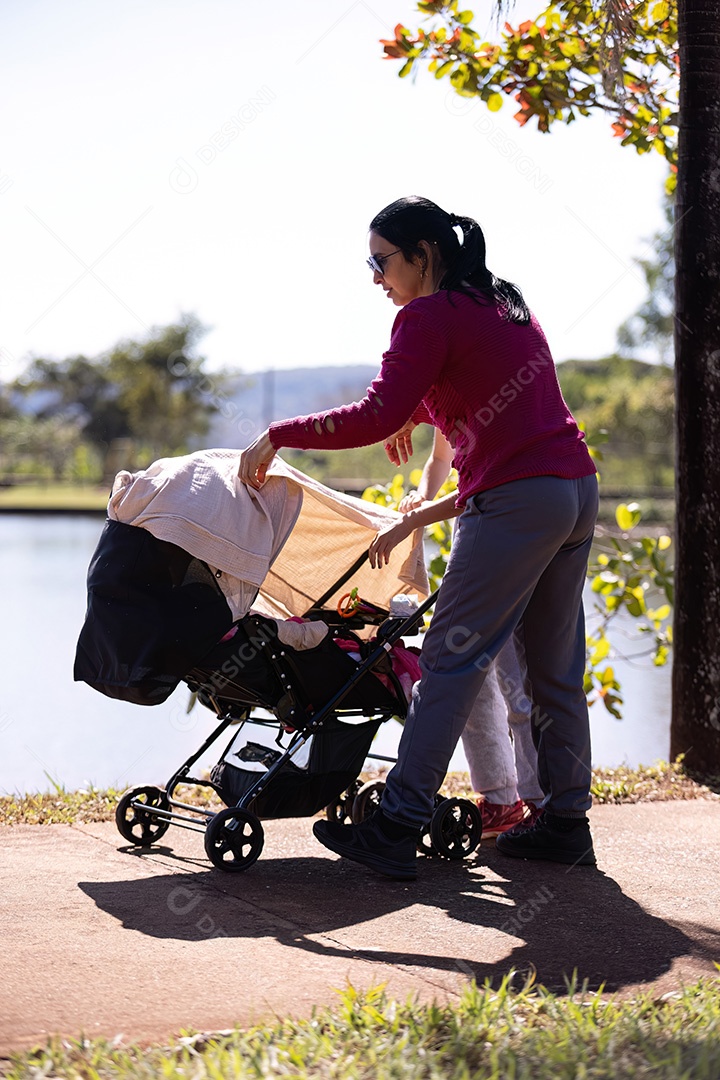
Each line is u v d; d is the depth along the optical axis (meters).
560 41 6.84
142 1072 2.24
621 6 5.96
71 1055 2.36
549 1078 2.27
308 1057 2.35
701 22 5.68
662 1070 2.30
